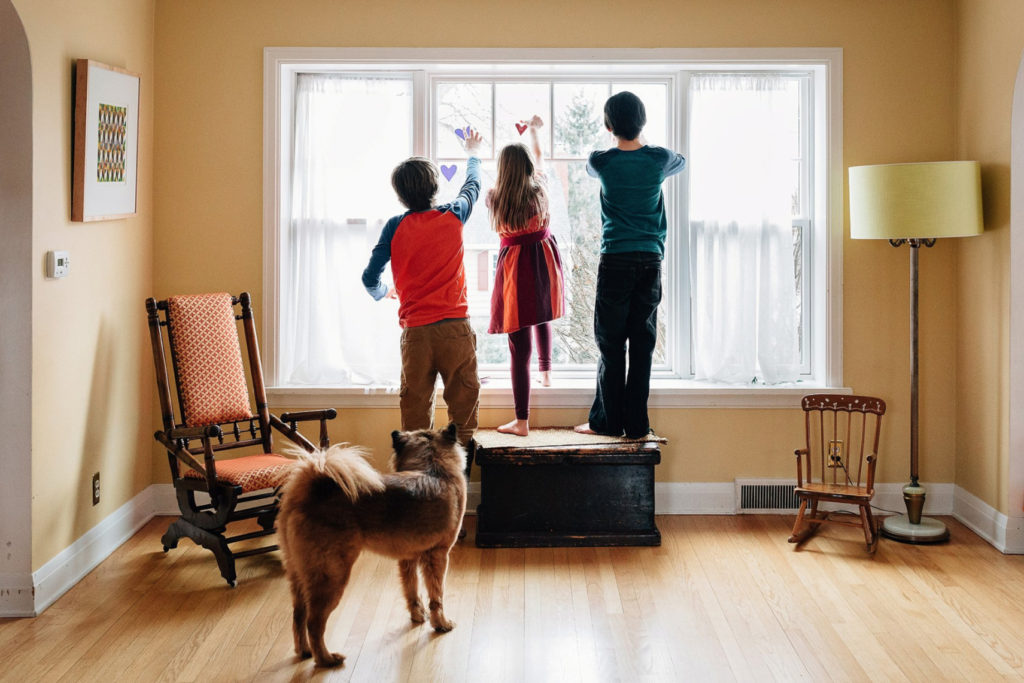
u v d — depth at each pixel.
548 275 4.42
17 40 3.42
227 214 4.70
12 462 3.49
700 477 4.82
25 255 3.47
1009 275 4.17
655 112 4.88
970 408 4.60
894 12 4.66
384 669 3.10
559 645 3.28
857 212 4.38
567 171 4.92
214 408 4.20
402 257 4.20
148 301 4.11
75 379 3.86
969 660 3.15
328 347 4.82
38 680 3.00
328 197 4.77
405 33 4.65
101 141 3.98
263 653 3.22
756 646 3.27
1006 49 4.14
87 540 3.99
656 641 3.31
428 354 4.23
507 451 4.26
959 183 4.18
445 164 4.88
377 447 4.77
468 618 3.52
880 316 4.75
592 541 4.32
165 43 4.65
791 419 4.80
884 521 4.54
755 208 4.74
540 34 4.65
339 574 3.08
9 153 3.46
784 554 4.22
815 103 4.83
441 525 3.25
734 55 4.66
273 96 4.66
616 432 4.46
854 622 3.46
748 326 4.78
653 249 4.31
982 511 4.46
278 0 4.64
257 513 3.93
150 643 3.29
